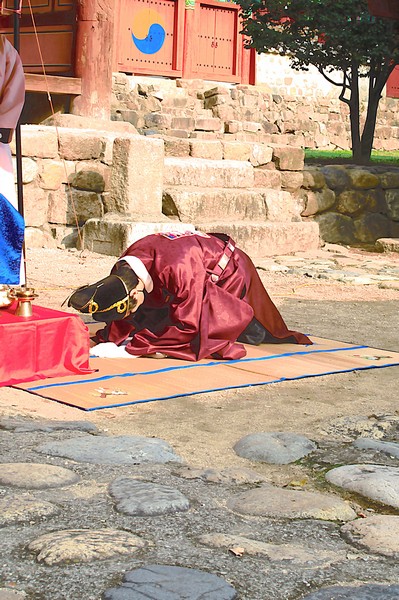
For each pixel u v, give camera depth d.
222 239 9.09
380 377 8.25
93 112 17.50
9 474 5.23
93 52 17.39
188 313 8.45
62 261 14.07
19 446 5.82
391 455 5.99
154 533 4.58
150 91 24.89
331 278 14.16
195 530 4.65
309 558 4.36
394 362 8.79
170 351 8.47
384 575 4.22
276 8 19.97
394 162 22.42
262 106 27.36
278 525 4.79
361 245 18.69
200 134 23.23
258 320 9.31
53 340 7.68
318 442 6.27
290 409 7.07
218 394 7.42
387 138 31.00
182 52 27.44
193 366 8.27
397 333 10.41
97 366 8.10
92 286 8.24
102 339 8.88
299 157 18.25
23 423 6.30
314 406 7.19
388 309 11.90
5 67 7.77
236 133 24.42
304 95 29.50
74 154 15.44
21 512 4.73
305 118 28.98
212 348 8.48
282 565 4.27
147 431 6.34
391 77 31.70
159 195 15.54
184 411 6.89
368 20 20.03
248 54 28.72
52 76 17.09
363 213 18.89
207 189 16.39
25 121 18.19
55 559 4.21
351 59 20.81
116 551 4.32
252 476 5.52
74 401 6.97
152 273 8.48
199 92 26.14
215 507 4.98
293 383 7.89
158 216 15.42
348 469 5.61
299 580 4.12
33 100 18.11
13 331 7.39
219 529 4.69
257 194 16.84
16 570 4.12
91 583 4.01
